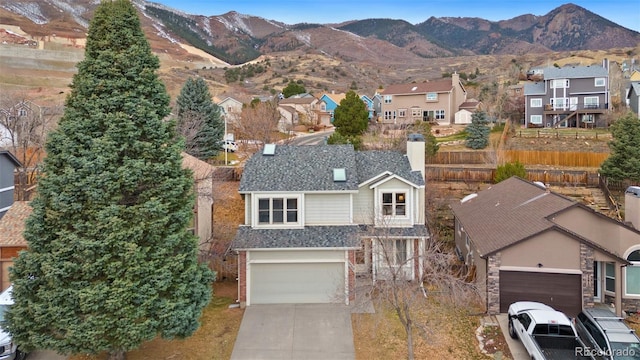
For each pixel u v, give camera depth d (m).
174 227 13.48
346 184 20.39
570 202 19.16
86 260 12.06
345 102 49.19
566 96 55.75
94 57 13.06
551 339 14.25
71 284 12.08
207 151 38.88
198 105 40.25
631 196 21.05
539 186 24.16
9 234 18.30
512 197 24.28
